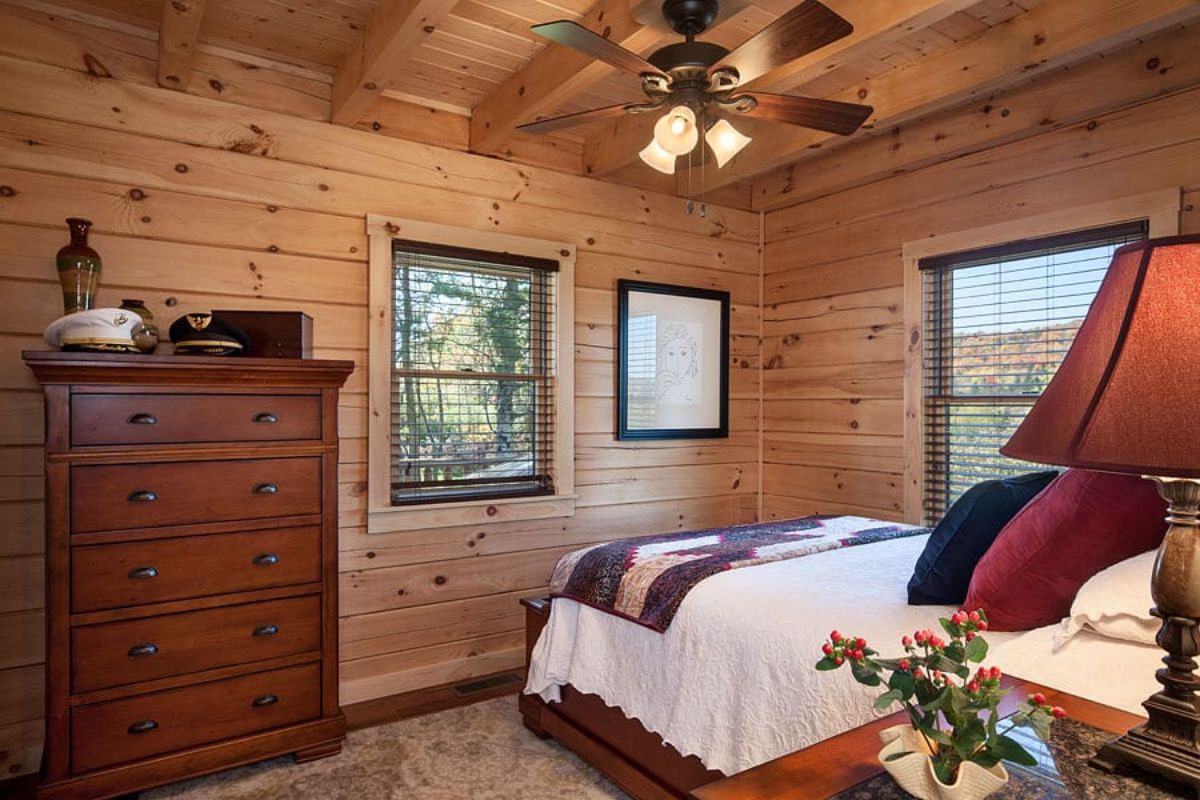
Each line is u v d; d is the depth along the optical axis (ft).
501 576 11.36
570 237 12.12
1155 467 2.64
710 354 13.76
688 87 6.77
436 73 9.89
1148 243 2.98
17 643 8.09
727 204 14.07
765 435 14.48
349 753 8.43
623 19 7.54
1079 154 9.72
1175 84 8.54
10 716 8.05
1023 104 9.99
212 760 7.58
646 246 13.01
